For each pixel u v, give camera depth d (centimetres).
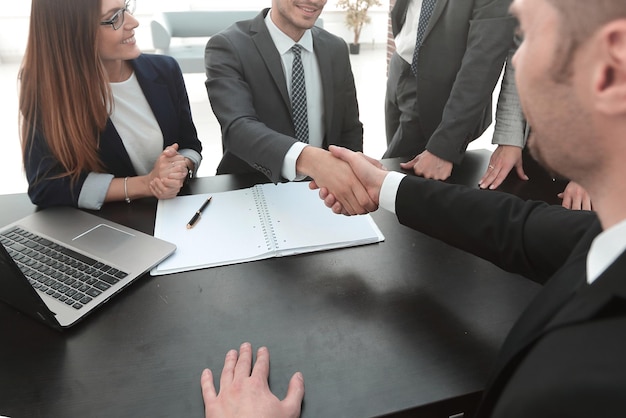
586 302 34
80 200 108
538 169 128
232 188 118
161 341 70
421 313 75
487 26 124
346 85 155
